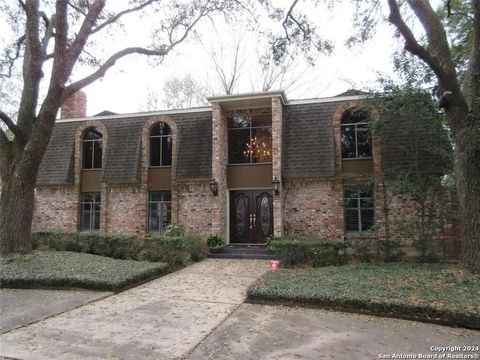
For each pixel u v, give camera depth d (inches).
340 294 254.8
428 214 432.1
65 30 416.2
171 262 420.2
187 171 570.6
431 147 411.8
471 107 322.3
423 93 402.6
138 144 611.5
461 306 223.5
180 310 247.9
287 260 404.2
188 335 197.3
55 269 342.0
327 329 207.5
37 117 416.5
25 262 364.5
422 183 419.2
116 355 169.5
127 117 639.8
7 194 411.5
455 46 495.8
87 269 345.7
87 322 219.9
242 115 602.2
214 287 323.9
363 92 433.7
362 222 518.3
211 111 603.2
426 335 198.7
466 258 317.7
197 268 424.2
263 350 175.8
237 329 207.3
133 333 200.4
